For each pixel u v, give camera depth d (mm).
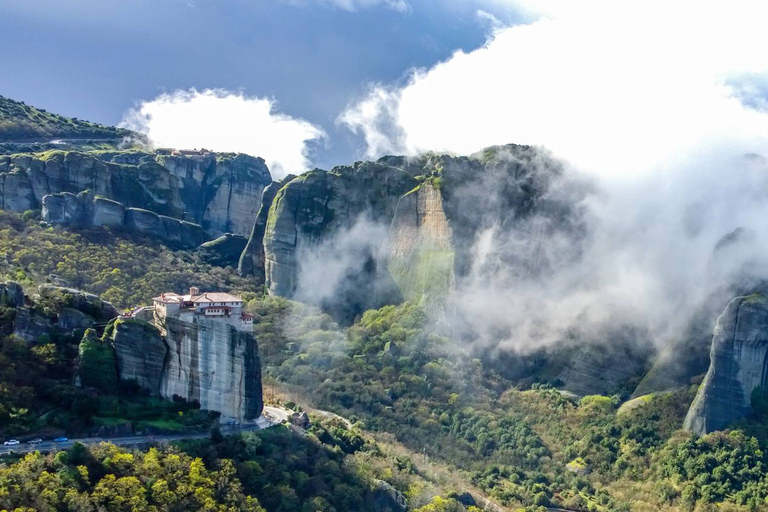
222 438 181000
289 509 174250
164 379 190875
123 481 152750
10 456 155125
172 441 174000
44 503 143000
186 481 162125
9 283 190625
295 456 191125
